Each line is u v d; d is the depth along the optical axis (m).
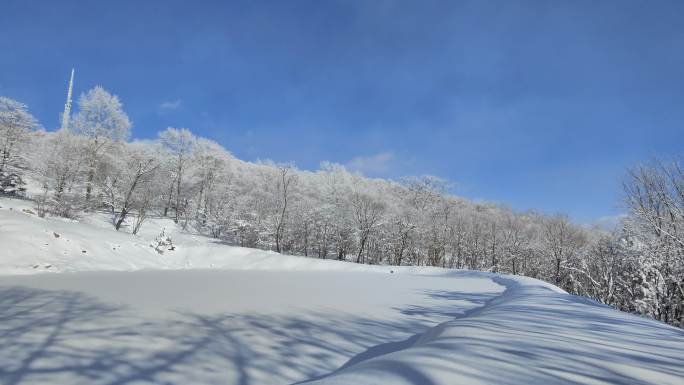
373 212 46.88
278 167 47.69
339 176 52.44
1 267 14.95
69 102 51.09
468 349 3.43
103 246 21.72
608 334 4.55
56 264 16.95
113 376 4.04
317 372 4.51
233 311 8.15
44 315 6.78
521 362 3.04
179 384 3.90
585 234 48.69
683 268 20.67
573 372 2.83
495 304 9.52
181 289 11.73
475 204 68.31
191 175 49.59
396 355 3.45
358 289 15.18
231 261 29.23
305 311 8.71
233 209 47.81
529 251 52.31
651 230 23.14
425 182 59.53
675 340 4.41
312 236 49.25
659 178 22.73
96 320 6.51
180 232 41.31
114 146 39.28
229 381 4.05
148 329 6.05
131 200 35.31
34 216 20.98
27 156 36.53
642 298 22.88
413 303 11.27
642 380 2.71
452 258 54.97
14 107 35.88
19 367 4.18
